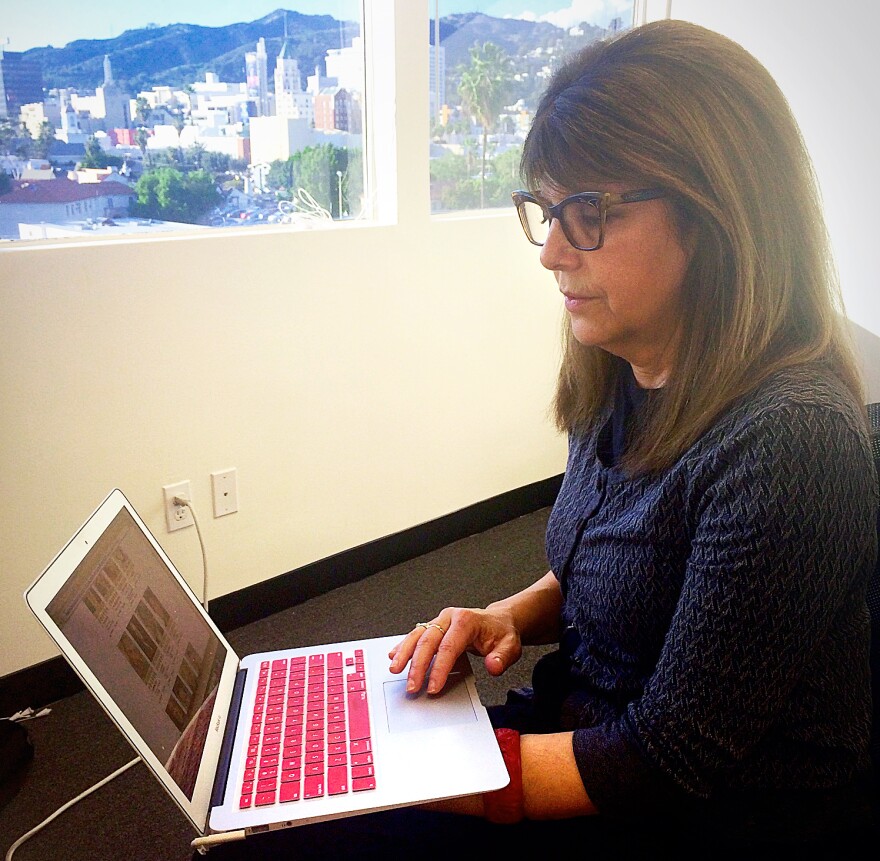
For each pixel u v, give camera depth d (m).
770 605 0.63
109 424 1.84
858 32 2.35
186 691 0.84
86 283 1.73
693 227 0.72
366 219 2.32
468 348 2.56
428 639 0.92
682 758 0.67
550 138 0.74
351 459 2.35
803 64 2.50
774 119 0.71
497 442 2.75
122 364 1.83
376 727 0.83
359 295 2.22
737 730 0.66
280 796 0.74
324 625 2.23
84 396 1.79
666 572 0.75
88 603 0.77
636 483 0.80
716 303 0.72
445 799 0.73
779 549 0.63
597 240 0.74
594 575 0.83
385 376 2.36
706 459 0.69
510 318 2.64
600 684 0.85
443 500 2.66
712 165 0.68
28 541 1.78
